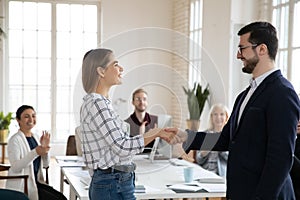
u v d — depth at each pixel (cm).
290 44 483
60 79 823
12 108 809
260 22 211
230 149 216
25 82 812
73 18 820
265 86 204
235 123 221
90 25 823
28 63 812
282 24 498
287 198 208
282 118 191
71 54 823
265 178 191
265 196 190
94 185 209
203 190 295
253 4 542
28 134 394
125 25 795
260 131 200
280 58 500
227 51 543
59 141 823
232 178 211
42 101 821
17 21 804
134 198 212
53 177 632
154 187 300
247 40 208
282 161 188
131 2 794
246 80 541
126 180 208
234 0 536
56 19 815
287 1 488
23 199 302
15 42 805
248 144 204
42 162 398
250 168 202
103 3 788
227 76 542
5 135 712
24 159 358
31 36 810
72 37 821
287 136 190
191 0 702
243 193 205
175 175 336
